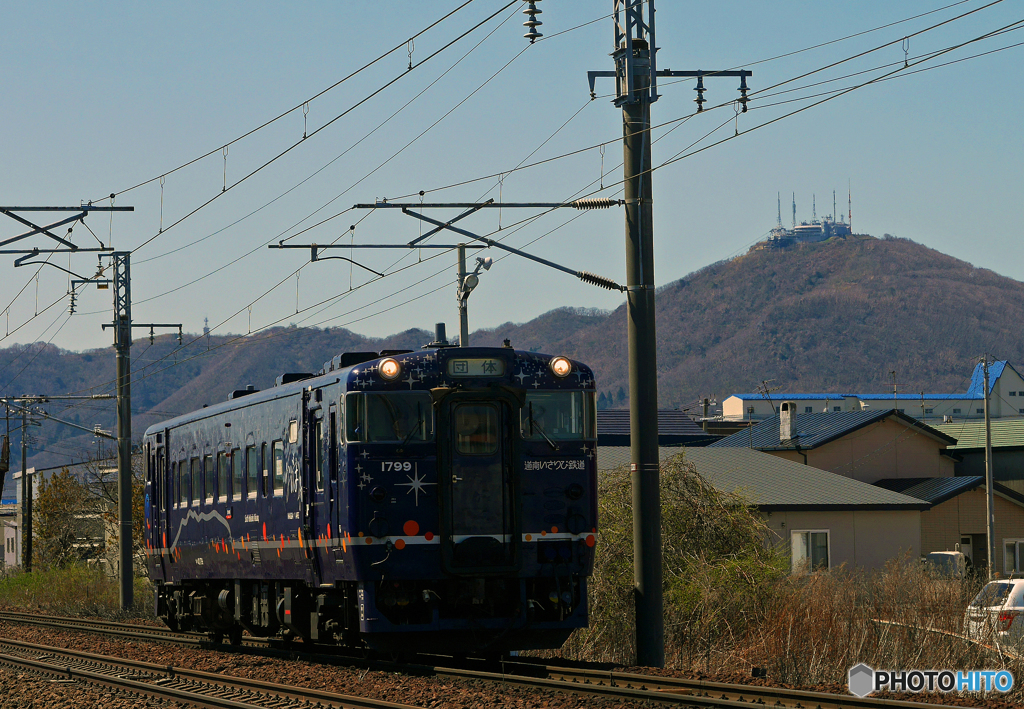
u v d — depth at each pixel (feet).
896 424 399.65
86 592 346.54
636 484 142.31
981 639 130.62
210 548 179.42
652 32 145.28
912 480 379.14
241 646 173.99
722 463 338.95
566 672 127.65
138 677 141.08
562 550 134.51
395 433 132.26
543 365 137.49
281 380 167.32
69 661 167.84
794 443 394.11
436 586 132.05
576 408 138.00
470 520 132.36
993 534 346.54
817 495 311.68
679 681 115.65
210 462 181.27
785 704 102.53
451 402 133.49
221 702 112.78
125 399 295.28
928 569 184.55
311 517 142.72
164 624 238.89
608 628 174.60
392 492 131.03
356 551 130.21
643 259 142.92
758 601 174.60
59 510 451.94
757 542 193.67
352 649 154.81
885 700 97.35
